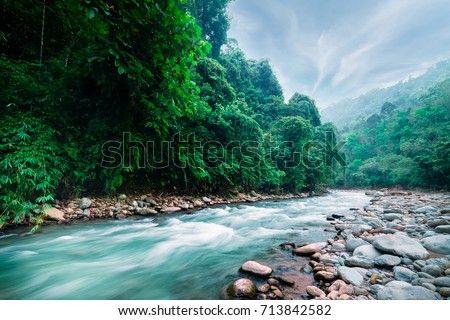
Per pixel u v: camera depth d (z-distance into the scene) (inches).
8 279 88.0
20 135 155.4
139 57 194.9
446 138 748.0
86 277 90.6
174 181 298.4
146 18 174.4
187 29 192.4
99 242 136.6
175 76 219.1
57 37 239.8
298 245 123.3
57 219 165.6
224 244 132.9
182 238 146.2
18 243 128.3
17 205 146.0
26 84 177.5
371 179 1234.0
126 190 242.4
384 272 81.4
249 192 449.7
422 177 884.6
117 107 206.8
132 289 80.1
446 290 63.9
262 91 1123.9
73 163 193.0
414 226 146.5
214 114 378.9
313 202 399.9
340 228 155.5
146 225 179.3
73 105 196.5
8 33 213.0
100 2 150.6
